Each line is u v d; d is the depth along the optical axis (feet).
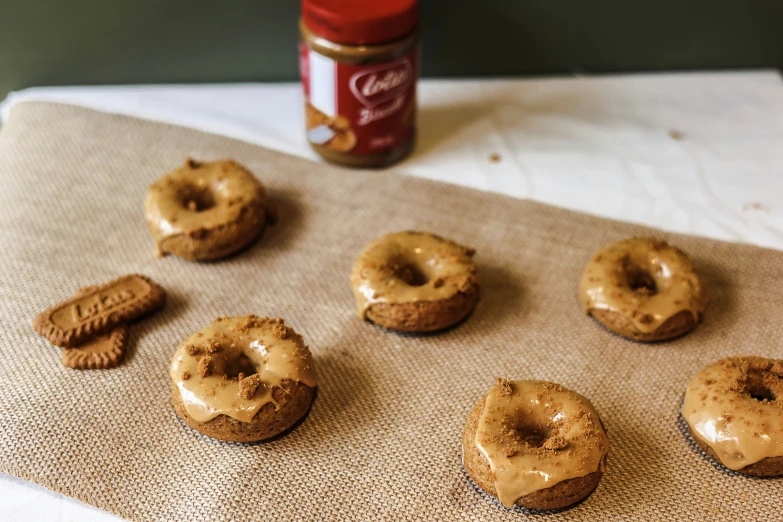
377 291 1.96
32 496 1.76
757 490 1.76
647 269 2.03
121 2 2.43
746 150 2.39
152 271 2.08
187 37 2.50
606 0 2.46
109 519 1.74
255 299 2.04
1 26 2.44
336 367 1.93
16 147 2.31
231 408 1.77
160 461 1.78
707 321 2.00
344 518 1.72
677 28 2.52
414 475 1.77
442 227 2.17
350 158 2.28
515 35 2.52
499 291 2.06
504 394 1.80
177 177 2.14
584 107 2.51
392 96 2.19
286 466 1.78
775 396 1.81
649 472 1.78
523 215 2.19
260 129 2.44
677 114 2.49
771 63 2.57
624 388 1.90
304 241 2.15
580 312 2.02
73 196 2.22
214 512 1.72
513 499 1.70
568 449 1.72
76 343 1.92
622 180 2.32
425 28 2.50
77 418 1.83
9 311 1.99
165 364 1.92
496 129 2.45
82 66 2.54
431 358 1.95
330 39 2.10
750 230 2.20
